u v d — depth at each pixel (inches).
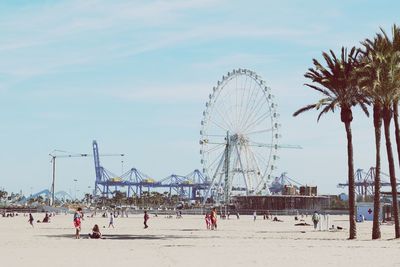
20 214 7716.5
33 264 1169.4
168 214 7578.7
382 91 2066.9
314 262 1214.9
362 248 1640.0
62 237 2269.9
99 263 1197.1
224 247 1700.3
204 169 6934.1
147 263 1197.7
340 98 2194.9
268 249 1608.0
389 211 4269.2
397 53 2063.2
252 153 6889.8
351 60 2172.7
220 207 7372.1
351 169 2193.7
